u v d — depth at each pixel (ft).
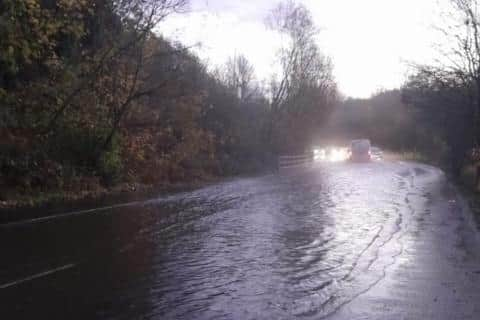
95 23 80.28
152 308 25.68
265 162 152.56
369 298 27.86
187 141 108.88
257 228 49.83
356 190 90.68
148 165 95.55
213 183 104.12
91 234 44.21
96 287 29.04
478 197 75.66
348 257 37.70
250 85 181.68
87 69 76.74
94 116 80.23
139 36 81.35
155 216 55.93
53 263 34.04
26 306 25.59
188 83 103.24
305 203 70.85
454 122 95.20
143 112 93.71
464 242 43.68
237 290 29.01
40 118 72.64
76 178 71.61
